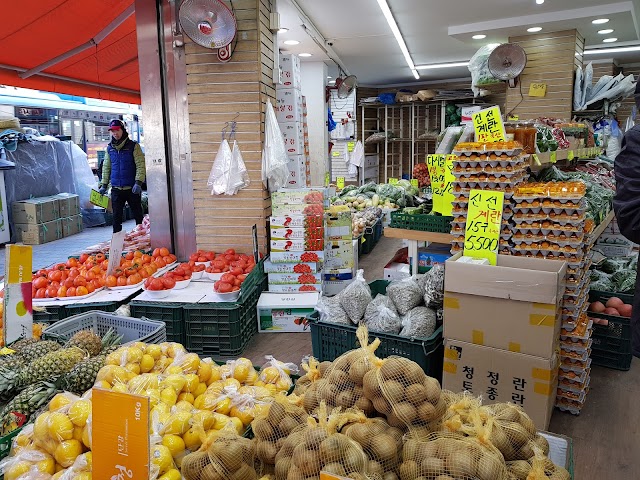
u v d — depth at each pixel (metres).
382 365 1.46
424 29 7.60
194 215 4.89
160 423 1.64
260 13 4.45
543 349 2.36
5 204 8.32
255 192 4.67
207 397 1.92
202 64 4.58
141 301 3.76
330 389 1.56
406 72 11.72
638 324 1.88
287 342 3.96
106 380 1.92
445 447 1.28
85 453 1.57
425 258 4.07
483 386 2.53
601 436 2.68
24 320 2.55
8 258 2.46
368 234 7.23
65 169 10.08
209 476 1.39
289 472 1.28
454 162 2.80
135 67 7.66
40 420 1.65
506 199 2.71
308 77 9.44
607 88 7.21
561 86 7.35
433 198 3.69
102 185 6.44
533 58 7.48
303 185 5.46
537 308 2.35
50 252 7.92
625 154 1.83
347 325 2.93
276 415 1.53
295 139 5.17
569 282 2.64
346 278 4.76
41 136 9.89
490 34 7.48
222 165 4.60
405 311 2.93
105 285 4.02
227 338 3.71
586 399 3.08
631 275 3.74
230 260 4.51
